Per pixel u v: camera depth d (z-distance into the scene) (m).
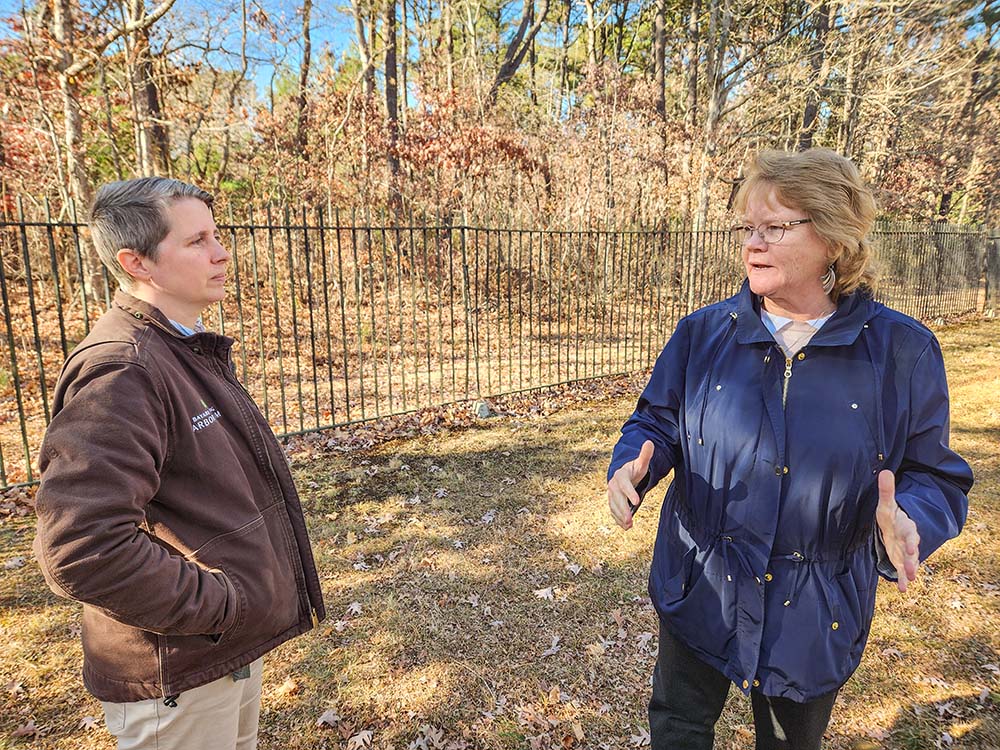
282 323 10.46
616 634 3.02
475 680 2.70
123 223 1.31
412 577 3.50
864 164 20.98
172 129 13.18
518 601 3.28
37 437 5.69
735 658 1.46
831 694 1.47
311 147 14.74
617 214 12.79
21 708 2.52
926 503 1.31
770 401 1.41
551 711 2.54
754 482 1.42
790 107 15.93
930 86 14.52
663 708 1.68
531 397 7.06
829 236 1.31
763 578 1.42
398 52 20.75
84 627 1.31
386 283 5.73
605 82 15.47
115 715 1.29
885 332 1.38
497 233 6.69
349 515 4.23
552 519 4.19
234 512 1.33
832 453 1.35
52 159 10.03
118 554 1.07
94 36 9.20
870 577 1.45
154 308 1.33
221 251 1.45
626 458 1.54
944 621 3.12
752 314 1.45
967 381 7.81
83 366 1.16
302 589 1.54
